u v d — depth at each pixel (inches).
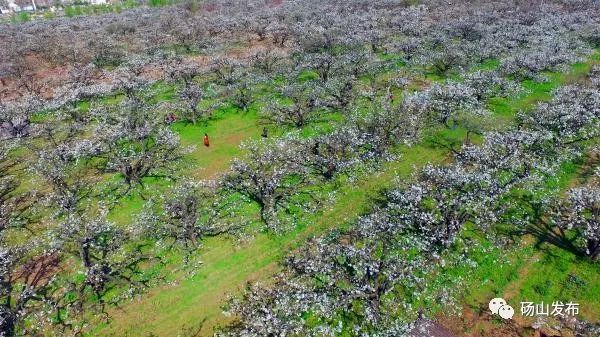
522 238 1097.4
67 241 1052.5
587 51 2345.0
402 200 1106.7
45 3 5885.8
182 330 917.8
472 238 1102.4
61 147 1502.2
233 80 2100.1
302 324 820.6
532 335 868.6
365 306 869.8
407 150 1533.0
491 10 3321.9
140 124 1632.6
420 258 967.6
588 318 893.2
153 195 1333.7
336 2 4033.0
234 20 3289.9
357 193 1309.1
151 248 1124.5
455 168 1181.1
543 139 1348.4
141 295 996.6
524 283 979.9
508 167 1246.9
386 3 3841.0
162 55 2517.2
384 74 2225.6
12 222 1234.0
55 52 2635.3
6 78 2390.5
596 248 995.9
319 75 2111.2
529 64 2010.3
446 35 2655.0
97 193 1350.9
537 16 3019.2
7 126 1770.4
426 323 863.1
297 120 1731.1
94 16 4069.9
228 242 1143.0
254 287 986.7
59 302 981.2
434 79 2182.6
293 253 1096.2
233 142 1656.0
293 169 1357.0
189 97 1820.9
